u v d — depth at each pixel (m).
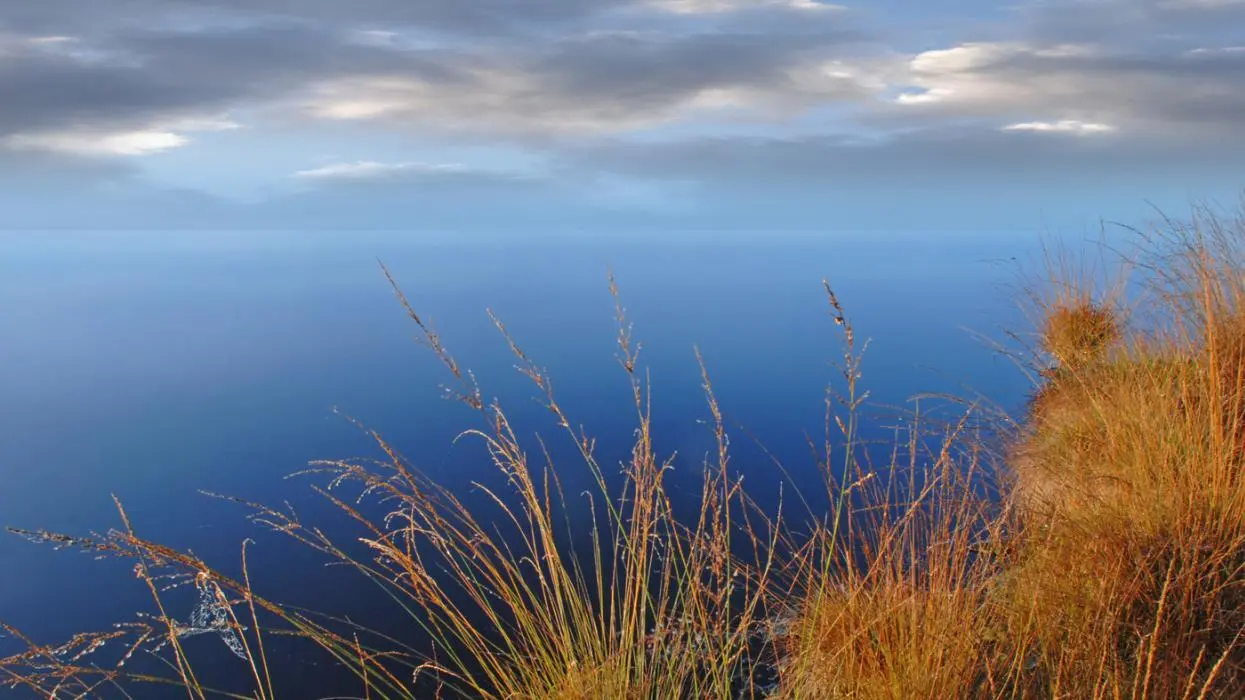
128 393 40.84
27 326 81.88
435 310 78.44
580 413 20.83
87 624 10.23
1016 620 2.34
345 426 26.62
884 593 2.30
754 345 40.47
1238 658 2.06
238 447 25.34
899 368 15.84
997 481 3.07
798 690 2.15
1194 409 3.31
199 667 5.41
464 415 26.11
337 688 4.93
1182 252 4.21
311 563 9.04
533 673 2.13
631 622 2.16
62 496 20.64
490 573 2.13
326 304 95.25
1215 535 2.46
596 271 140.38
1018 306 6.30
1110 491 3.12
